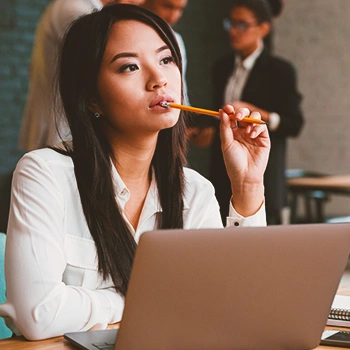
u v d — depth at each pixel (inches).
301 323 51.5
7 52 245.1
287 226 48.6
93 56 65.3
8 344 55.3
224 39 318.0
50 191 63.0
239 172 71.4
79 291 59.5
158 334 46.5
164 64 66.6
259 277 48.2
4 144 244.7
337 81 317.7
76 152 66.5
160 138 70.6
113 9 66.5
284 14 327.6
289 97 184.9
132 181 68.9
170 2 168.1
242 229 46.6
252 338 49.8
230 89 191.0
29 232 60.2
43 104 141.4
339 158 319.0
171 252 44.6
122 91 64.7
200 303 46.9
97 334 54.9
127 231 65.8
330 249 50.6
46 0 254.4
